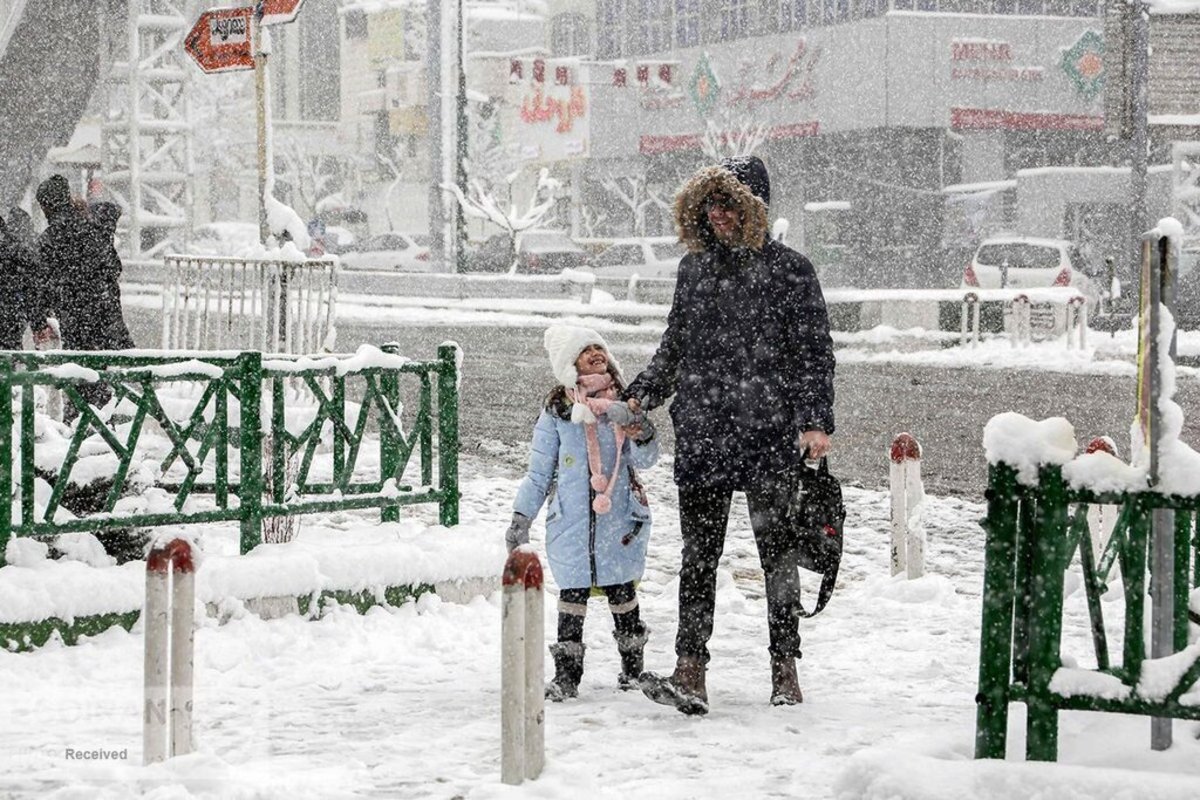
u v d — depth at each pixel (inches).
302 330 714.2
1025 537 266.4
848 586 563.2
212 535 555.8
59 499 444.5
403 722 361.7
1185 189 2532.0
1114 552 499.8
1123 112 1759.4
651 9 3304.6
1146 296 260.4
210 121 4313.5
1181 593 278.4
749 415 375.6
